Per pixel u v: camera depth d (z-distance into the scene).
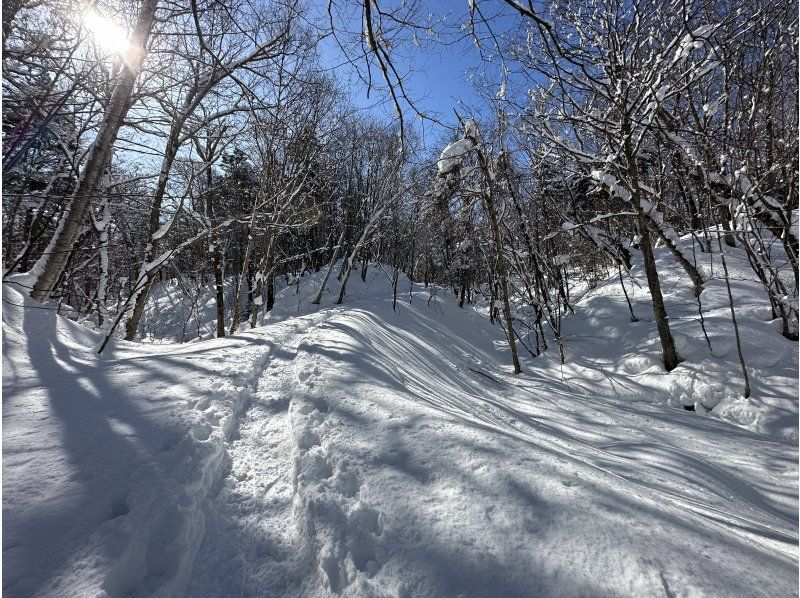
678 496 2.96
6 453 2.26
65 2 4.31
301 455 2.43
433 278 22.05
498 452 2.29
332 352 5.19
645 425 5.51
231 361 4.71
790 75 7.37
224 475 2.41
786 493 3.77
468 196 8.58
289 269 23.73
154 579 1.59
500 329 14.97
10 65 4.24
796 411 5.39
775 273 6.68
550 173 10.77
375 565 1.58
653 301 7.26
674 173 8.91
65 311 6.82
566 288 12.04
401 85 2.54
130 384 3.57
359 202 21.22
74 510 1.80
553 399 6.68
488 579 1.47
